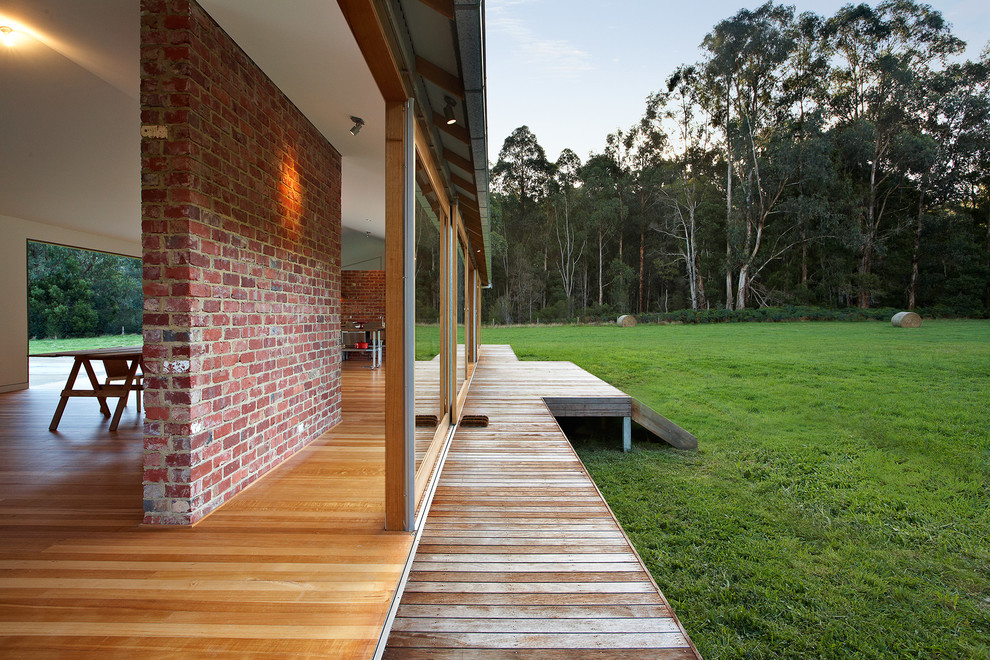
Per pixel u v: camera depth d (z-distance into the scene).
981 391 9.33
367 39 1.80
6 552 2.09
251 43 2.80
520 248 38.25
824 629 2.51
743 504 4.23
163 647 1.47
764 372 11.77
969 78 33.06
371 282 12.41
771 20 33.88
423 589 1.98
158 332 2.35
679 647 1.64
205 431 2.50
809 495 4.47
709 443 6.21
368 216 9.39
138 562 2.01
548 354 15.50
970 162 32.31
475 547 2.35
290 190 3.63
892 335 19.48
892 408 8.02
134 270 21.55
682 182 35.97
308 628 1.58
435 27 2.13
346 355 11.76
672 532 3.67
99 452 3.79
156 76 2.31
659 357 14.61
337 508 2.63
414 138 2.40
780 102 34.44
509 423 5.04
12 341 7.11
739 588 2.87
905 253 31.66
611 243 39.00
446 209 4.36
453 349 4.83
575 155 43.66
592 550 2.32
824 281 31.11
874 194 32.28
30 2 2.80
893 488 4.68
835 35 34.28
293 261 3.68
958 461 5.50
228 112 2.71
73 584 1.83
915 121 33.50
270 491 2.88
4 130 4.76
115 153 5.51
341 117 3.92
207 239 2.50
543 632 1.71
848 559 3.31
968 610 2.74
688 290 36.84
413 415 2.36
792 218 31.48
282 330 3.48
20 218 7.16
